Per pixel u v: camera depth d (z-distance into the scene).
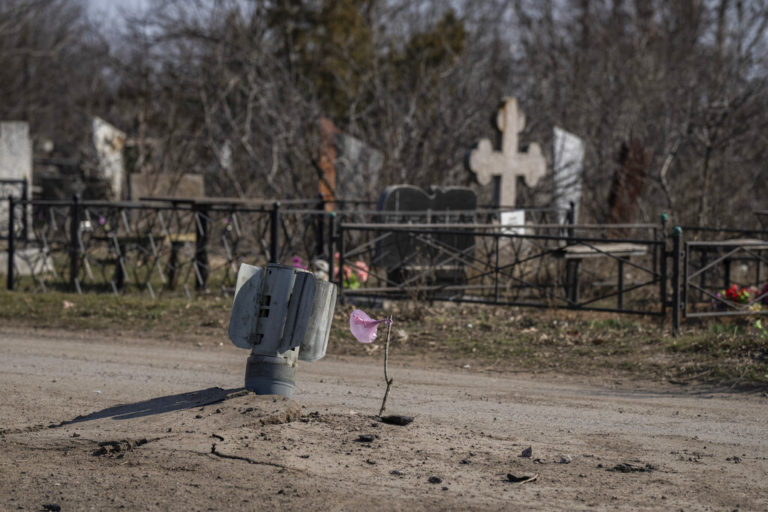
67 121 53.88
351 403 8.49
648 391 9.45
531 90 33.81
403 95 29.67
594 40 36.00
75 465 5.95
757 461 6.49
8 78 54.97
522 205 24.89
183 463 5.93
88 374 9.98
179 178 25.33
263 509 5.12
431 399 8.83
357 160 25.45
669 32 36.41
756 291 15.04
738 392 9.33
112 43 50.38
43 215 23.52
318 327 7.58
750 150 28.11
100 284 18.56
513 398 8.98
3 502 5.23
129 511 5.08
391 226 15.20
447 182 26.52
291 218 21.31
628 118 27.73
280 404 7.20
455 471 5.96
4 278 19.31
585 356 11.34
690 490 5.66
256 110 30.48
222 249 21.31
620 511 5.21
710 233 21.23
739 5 37.81
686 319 14.20
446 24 34.91
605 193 26.88
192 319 14.23
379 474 5.82
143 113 31.39
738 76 29.41
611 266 20.06
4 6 56.47
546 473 5.99
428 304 15.32
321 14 34.25
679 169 27.98
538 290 17.06
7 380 9.48
